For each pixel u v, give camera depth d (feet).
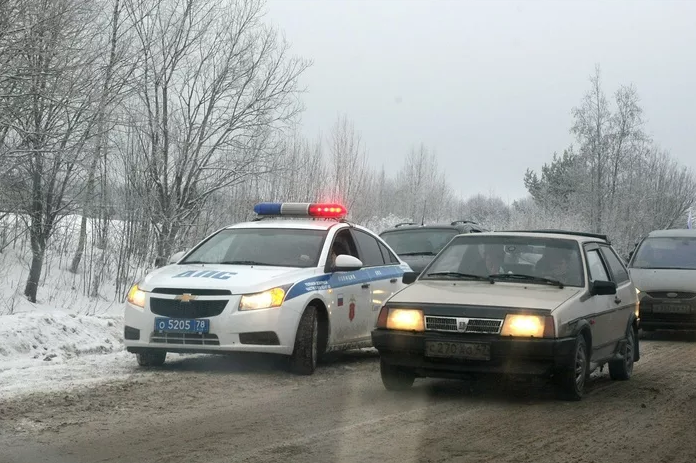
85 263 52.03
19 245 52.26
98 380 27.78
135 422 21.61
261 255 33.14
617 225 142.61
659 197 167.12
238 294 29.40
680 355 41.19
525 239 29.48
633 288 33.40
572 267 28.17
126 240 53.93
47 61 38.47
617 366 31.27
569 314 25.32
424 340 25.17
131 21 51.03
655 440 20.70
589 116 146.61
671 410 24.88
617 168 145.89
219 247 34.22
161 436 20.11
